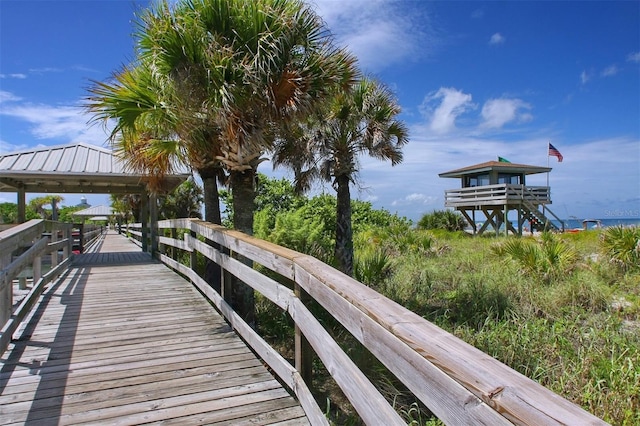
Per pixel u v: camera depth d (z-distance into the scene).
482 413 0.94
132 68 5.60
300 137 8.61
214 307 5.12
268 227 10.83
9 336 3.56
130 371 3.20
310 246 9.49
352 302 1.77
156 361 3.40
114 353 3.57
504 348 4.83
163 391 2.87
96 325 4.35
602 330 5.43
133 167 6.82
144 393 2.84
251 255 3.58
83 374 3.14
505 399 0.88
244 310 5.75
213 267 6.76
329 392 4.11
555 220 22.00
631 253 8.56
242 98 5.07
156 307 5.11
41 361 3.38
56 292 5.94
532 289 7.40
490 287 7.45
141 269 8.21
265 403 2.71
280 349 5.54
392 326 1.40
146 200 11.95
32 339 3.91
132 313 4.83
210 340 3.91
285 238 9.42
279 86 5.12
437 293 7.64
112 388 2.91
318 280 2.23
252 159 5.89
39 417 2.51
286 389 2.95
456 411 1.05
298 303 2.56
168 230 13.74
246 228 6.12
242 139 5.29
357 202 21.70
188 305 5.21
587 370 4.13
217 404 2.69
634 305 6.43
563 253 8.82
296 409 2.64
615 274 8.32
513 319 5.95
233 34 5.00
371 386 1.61
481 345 4.97
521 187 21.50
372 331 1.58
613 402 3.46
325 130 9.04
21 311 4.12
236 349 3.68
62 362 3.37
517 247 9.39
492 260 10.27
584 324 5.81
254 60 4.73
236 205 6.15
